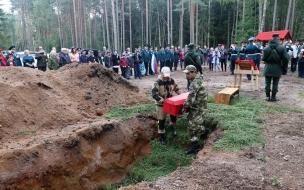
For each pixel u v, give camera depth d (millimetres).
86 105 7047
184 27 48906
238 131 5578
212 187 3678
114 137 6047
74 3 36688
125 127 6469
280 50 7578
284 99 8406
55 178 4684
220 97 7758
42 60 10609
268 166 4234
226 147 4988
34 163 4496
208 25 44844
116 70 15086
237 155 4672
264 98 8523
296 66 17516
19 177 4254
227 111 6902
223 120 6309
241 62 9555
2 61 9977
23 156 4449
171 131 6934
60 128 5758
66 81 7598
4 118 5238
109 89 8023
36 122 5648
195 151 5938
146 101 8305
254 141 5168
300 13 36312
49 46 49719
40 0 49281
